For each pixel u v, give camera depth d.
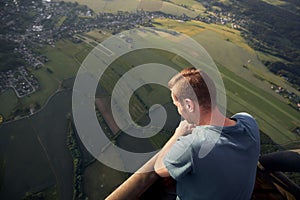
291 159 3.22
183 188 2.44
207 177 2.23
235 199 2.30
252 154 2.36
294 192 3.14
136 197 2.70
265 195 3.07
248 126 2.44
